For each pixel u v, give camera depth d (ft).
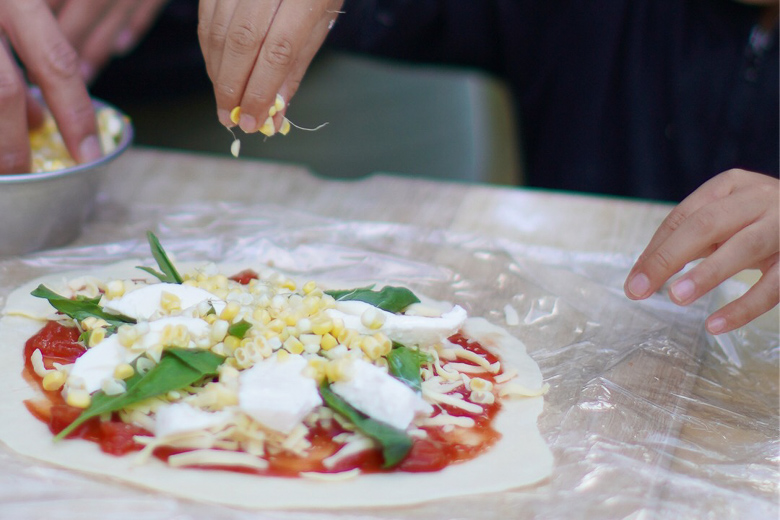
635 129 8.05
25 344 4.44
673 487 3.68
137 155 7.17
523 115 8.77
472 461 3.76
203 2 4.31
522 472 3.69
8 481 3.40
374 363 4.09
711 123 7.75
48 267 5.33
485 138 13.00
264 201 6.55
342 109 13.02
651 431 4.06
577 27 8.20
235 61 4.08
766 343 4.95
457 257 5.82
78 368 3.87
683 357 4.78
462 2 8.68
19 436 3.70
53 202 5.32
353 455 3.67
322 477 3.57
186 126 9.47
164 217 6.18
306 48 4.53
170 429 3.56
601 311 5.25
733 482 3.74
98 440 3.71
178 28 8.55
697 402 4.39
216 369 3.84
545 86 8.52
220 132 9.73
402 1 8.66
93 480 3.45
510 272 5.63
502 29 8.55
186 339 3.92
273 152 11.25
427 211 6.54
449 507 3.45
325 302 4.37
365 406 3.75
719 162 7.75
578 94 8.32
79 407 3.76
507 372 4.49
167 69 8.80
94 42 6.49
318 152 11.77
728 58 7.58
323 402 3.87
